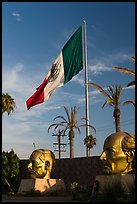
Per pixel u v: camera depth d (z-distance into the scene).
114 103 35.50
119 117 35.41
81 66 33.12
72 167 33.28
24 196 27.73
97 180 23.25
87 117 34.06
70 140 47.22
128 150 23.05
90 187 24.70
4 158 35.56
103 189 21.84
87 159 32.38
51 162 29.86
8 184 34.41
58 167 34.22
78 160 33.06
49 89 35.00
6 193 32.75
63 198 24.92
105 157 23.53
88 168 32.03
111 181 22.34
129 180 21.97
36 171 29.20
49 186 29.20
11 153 36.12
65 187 30.14
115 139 23.41
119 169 23.05
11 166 35.75
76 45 33.84
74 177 32.88
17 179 36.31
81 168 32.59
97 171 31.27
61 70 34.25
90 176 31.66
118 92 35.62
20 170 36.59
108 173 23.27
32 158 29.67
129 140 23.08
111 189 20.89
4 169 35.28
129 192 21.27
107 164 23.44
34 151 30.25
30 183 29.30
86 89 34.16
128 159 23.06
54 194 28.17
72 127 47.47
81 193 23.62
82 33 34.06
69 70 33.66
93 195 22.25
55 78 34.66
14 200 23.66
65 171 33.66
